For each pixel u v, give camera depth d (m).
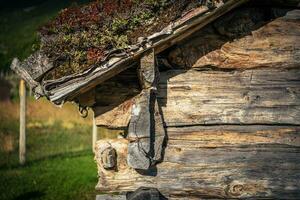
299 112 3.08
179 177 3.06
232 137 3.07
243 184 3.08
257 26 3.04
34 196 6.67
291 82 3.08
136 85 3.00
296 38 3.06
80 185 7.02
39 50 2.90
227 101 3.05
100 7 2.90
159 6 2.78
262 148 3.09
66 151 9.20
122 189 3.05
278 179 3.10
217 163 3.07
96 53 2.77
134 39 2.78
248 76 3.06
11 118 11.87
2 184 7.11
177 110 3.03
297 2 3.03
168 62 3.01
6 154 8.80
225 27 3.01
